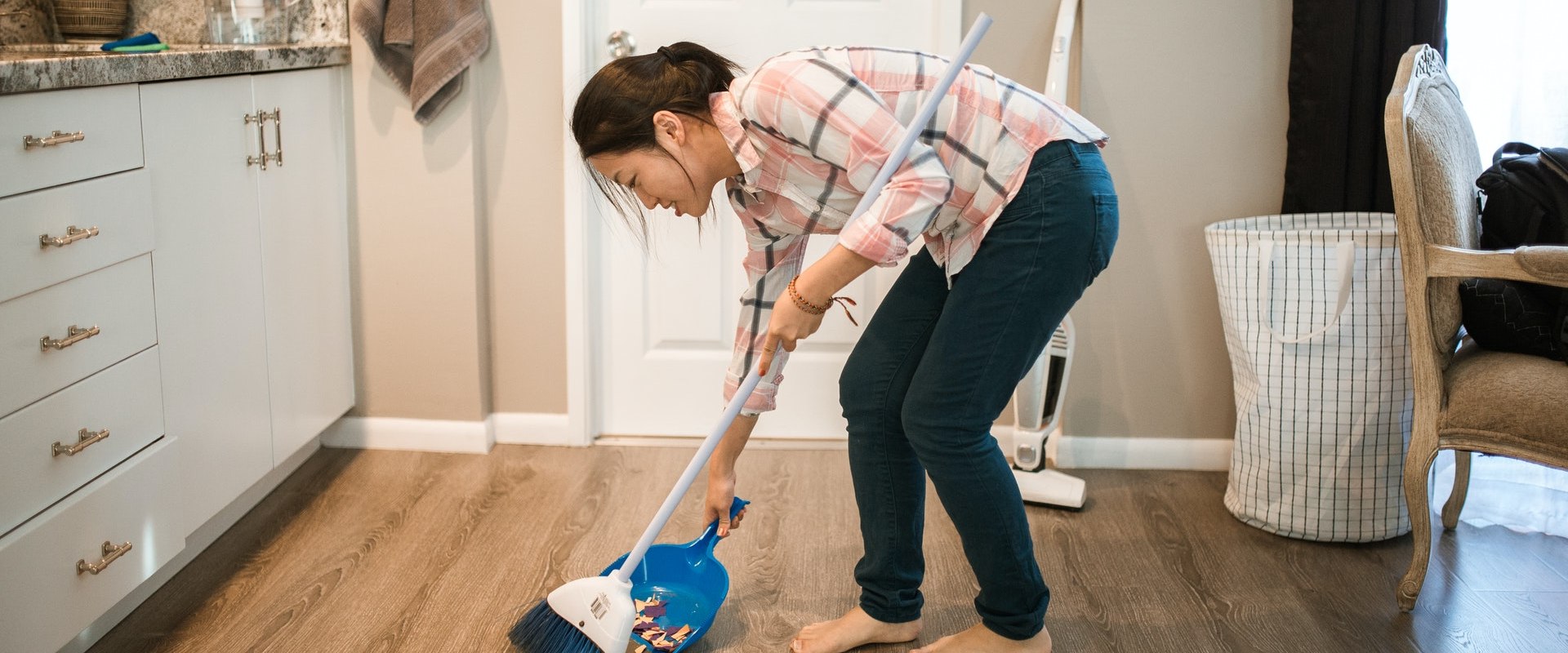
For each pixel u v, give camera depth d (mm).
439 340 2744
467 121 2619
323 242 2574
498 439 2854
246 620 1952
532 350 2805
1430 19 2387
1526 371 1893
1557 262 1779
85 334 1701
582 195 2691
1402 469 2283
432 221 2680
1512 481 2490
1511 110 2449
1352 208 2518
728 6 2648
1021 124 1504
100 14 2424
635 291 2811
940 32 2586
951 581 2119
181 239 1983
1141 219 2613
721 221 2770
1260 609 2039
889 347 1699
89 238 1715
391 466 2686
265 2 2535
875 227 1388
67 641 1691
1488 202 2107
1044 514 2463
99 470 1765
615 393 2875
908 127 1446
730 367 1777
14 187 1552
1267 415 2320
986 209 1526
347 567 2156
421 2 2508
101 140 1742
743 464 2723
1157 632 1958
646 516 2416
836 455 2793
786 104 1374
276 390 2365
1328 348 2230
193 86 2008
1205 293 2650
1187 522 2416
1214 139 2564
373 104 2625
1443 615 2014
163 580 2072
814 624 1884
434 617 1975
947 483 1604
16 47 2223
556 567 2170
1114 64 2533
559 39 2611
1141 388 2713
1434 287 1931
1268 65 2520
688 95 1452
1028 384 2467
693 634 1822
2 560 1531
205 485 2090
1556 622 1986
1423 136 1927
